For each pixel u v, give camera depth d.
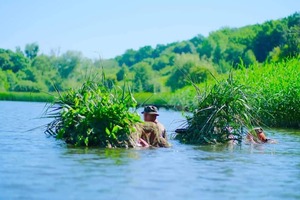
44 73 109.00
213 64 93.12
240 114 16.86
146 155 12.91
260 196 8.67
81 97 15.89
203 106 16.98
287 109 25.66
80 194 8.32
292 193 8.97
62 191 8.48
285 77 26.97
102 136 14.51
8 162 11.12
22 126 21.23
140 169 10.73
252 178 10.18
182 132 16.89
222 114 16.73
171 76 85.81
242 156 13.33
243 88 17.61
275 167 11.61
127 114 14.66
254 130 16.95
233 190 9.05
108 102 14.96
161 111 42.62
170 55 120.81
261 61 109.06
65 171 10.20
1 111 36.47
